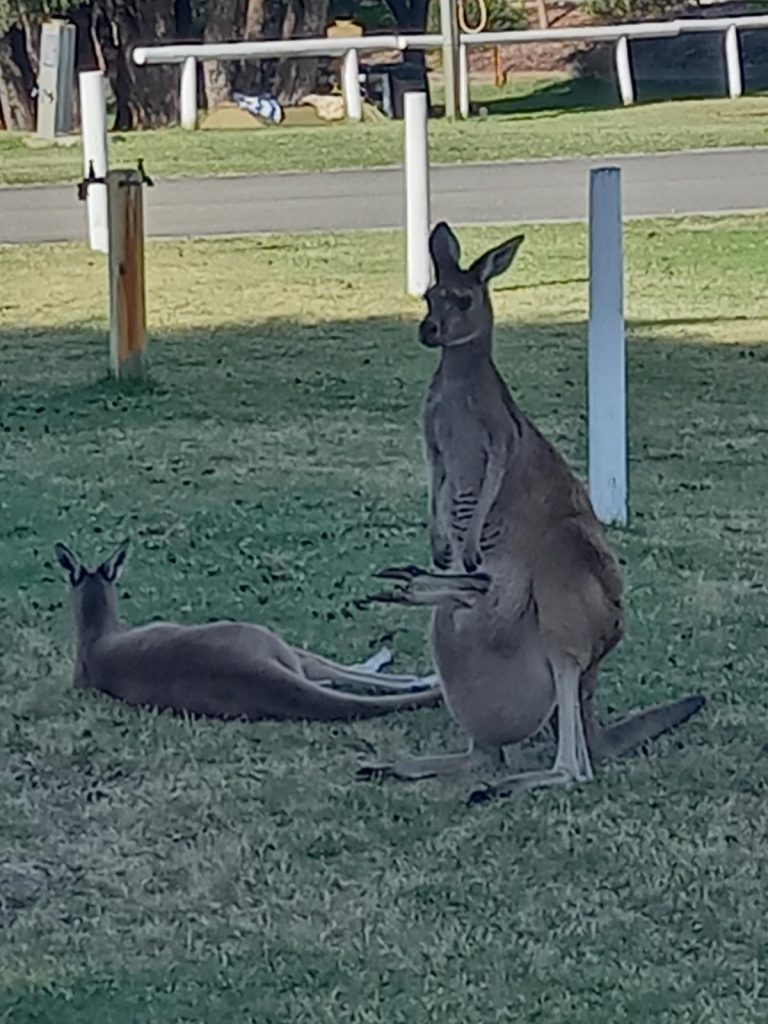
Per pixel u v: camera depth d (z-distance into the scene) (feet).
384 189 59.06
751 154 64.44
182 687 19.30
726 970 14.37
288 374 36.37
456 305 17.46
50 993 14.12
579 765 17.53
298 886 15.75
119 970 14.46
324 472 29.35
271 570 24.38
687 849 16.33
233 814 17.13
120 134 76.18
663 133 70.03
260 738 18.80
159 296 44.32
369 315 41.98
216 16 94.38
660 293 44.32
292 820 16.98
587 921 15.10
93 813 17.22
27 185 61.72
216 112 83.46
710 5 122.31
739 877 15.84
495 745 17.83
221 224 53.78
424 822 16.88
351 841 16.55
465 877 15.87
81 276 46.98
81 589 20.10
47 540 25.82
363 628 22.18
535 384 35.12
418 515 26.91
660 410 33.32
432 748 18.61
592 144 67.26
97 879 15.97
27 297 44.75
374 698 19.29
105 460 30.27
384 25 124.16
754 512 26.96
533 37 85.81
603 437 26.11
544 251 48.62
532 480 17.48
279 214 55.21
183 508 27.37
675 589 23.45
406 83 95.40
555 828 16.69
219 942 14.87
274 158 65.77
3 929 15.12
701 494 27.91
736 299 43.60
